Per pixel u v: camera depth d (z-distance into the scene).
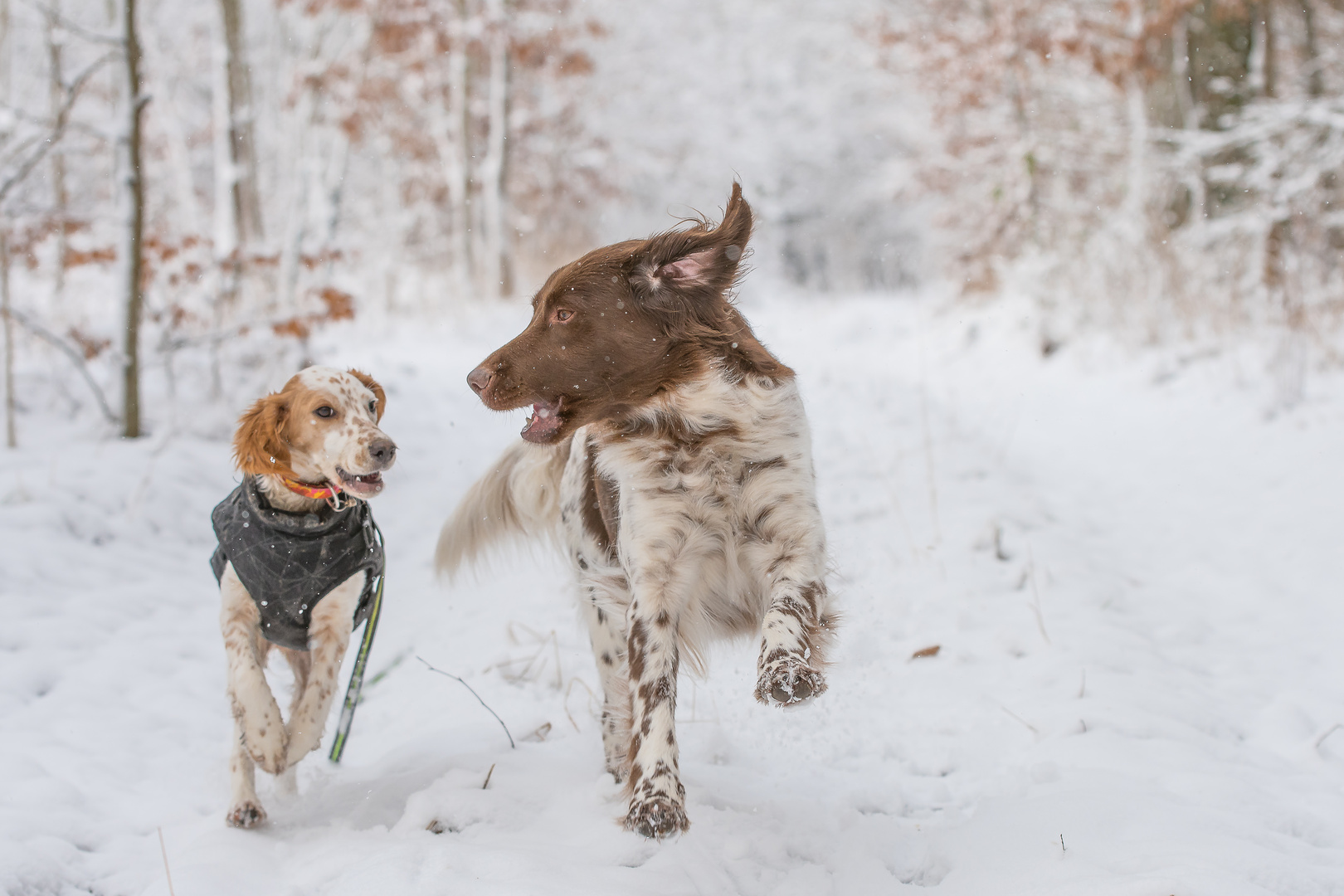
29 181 9.59
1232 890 2.37
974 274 14.93
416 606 5.70
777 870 2.86
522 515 4.18
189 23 18.88
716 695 4.14
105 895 2.87
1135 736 3.62
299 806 3.38
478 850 2.74
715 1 27.31
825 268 30.31
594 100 24.52
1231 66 11.27
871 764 3.62
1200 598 5.22
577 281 3.25
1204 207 11.23
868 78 25.42
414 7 16.48
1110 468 7.51
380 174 23.09
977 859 2.82
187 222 16.98
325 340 13.25
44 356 9.35
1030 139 14.19
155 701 4.31
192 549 6.23
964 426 8.99
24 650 4.59
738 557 3.26
